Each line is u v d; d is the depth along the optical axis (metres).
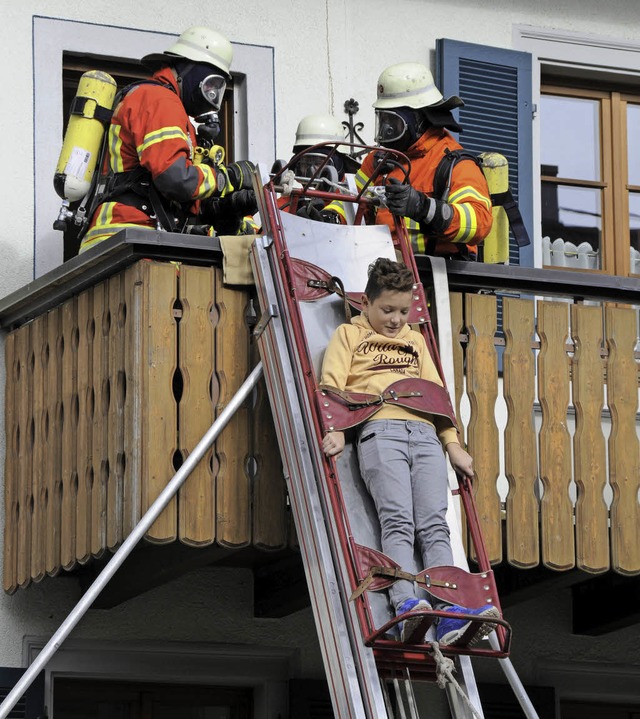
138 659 25.62
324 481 19.81
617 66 30.94
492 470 23.20
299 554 24.78
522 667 27.42
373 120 29.16
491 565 22.95
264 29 28.77
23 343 25.23
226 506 21.92
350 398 19.73
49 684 25.11
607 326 24.23
